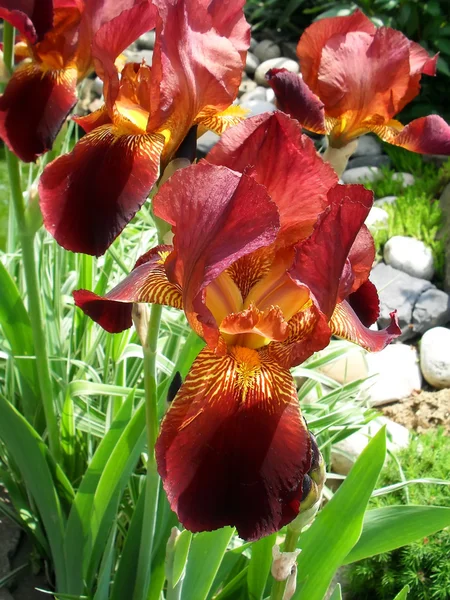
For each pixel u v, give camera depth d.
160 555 0.32
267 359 0.21
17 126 0.31
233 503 0.18
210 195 0.19
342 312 0.23
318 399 0.48
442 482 0.40
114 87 0.27
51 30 0.30
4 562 0.41
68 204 0.25
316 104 0.37
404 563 0.40
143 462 0.44
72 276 0.52
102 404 0.46
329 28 0.40
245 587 0.32
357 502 0.27
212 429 0.19
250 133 0.20
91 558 0.35
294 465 0.19
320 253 0.19
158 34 0.24
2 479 0.42
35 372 0.41
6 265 0.50
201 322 0.19
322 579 0.27
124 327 0.25
